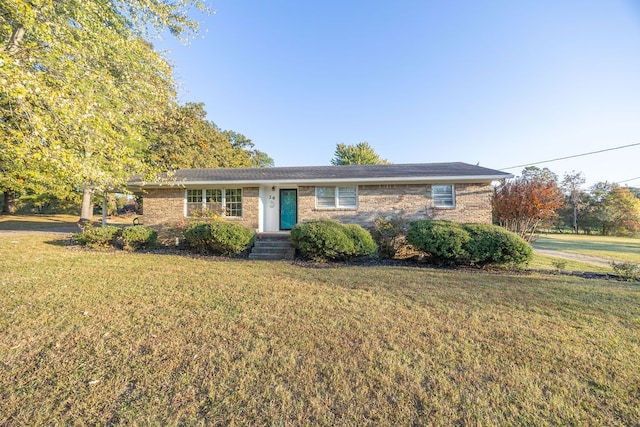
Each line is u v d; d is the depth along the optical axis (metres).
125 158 5.79
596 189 33.16
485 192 11.02
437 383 2.45
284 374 2.55
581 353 2.96
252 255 9.43
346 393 2.30
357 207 11.46
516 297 4.85
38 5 4.85
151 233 10.05
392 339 3.24
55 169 5.21
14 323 3.52
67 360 2.73
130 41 7.51
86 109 4.68
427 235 8.09
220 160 25.50
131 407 2.11
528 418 2.05
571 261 9.89
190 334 3.31
